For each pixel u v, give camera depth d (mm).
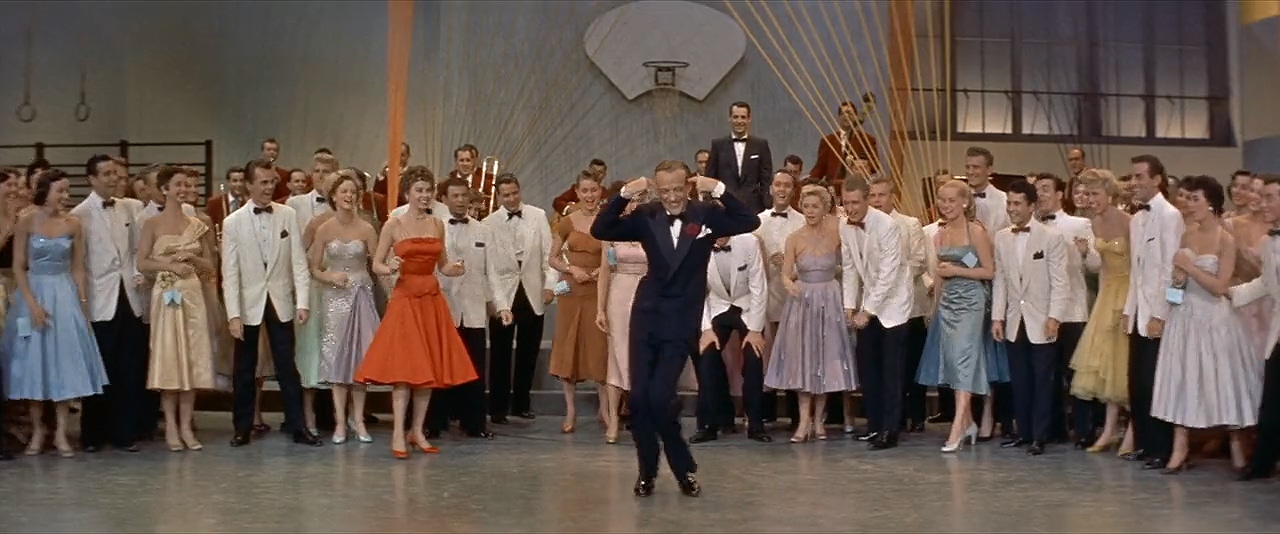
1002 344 7410
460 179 8039
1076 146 12820
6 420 7629
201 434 8055
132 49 13227
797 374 7555
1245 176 7379
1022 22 12891
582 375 8047
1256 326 6656
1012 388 7375
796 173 9023
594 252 7977
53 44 13297
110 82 13227
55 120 13273
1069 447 7387
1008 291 7254
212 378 7430
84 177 13125
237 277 7434
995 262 7316
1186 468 6539
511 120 12359
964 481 6180
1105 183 7074
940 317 7348
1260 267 6496
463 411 7895
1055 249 7133
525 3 12375
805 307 7598
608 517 5262
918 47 12594
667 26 12297
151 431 7840
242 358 7523
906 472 6457
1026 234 7180
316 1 13039
